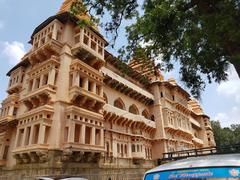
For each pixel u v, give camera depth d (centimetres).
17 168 1919
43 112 1802
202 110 6306
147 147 3247
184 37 1159
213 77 1280
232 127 8119
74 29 2403
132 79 3516
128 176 2353
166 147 3338
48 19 2358
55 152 1673
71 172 1723
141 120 3122
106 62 2952
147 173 398
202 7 1010
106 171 2112
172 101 4022
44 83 2078
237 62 839
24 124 1998
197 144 5250
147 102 3672
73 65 2120
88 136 2052
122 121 2805
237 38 815
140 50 1362
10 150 2248
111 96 2833
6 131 2345
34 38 2491
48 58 2234
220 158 356
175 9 1017
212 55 1177
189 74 1331
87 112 2019
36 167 1689
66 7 2714
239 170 297
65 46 2188
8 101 2569
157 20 1025
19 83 2633
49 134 1783
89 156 1936
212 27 929
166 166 388
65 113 1898
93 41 2450
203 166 333
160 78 4069
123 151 2675
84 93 2045
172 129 3606
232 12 874
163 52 1271
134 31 1295
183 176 344
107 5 1264
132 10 1290
